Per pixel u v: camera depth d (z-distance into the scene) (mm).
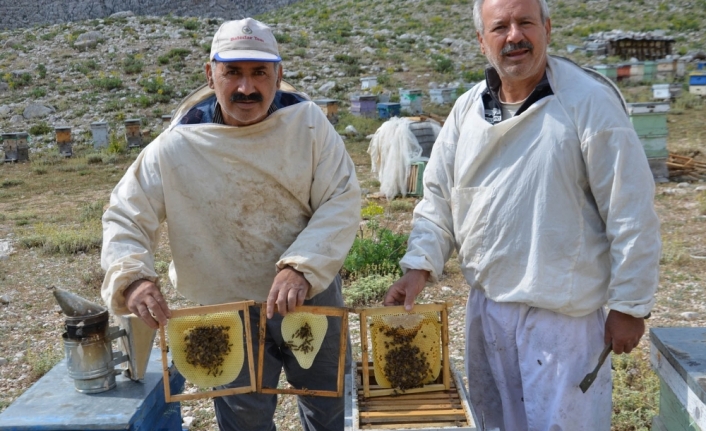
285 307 2252
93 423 2232
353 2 48062
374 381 2434
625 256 2209
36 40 30281
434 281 2598
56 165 15602
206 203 2469
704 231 7449
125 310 2375
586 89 2271
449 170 2635
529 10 2271
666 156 9961
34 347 5152
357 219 2580
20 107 21859
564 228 2303
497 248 2412
